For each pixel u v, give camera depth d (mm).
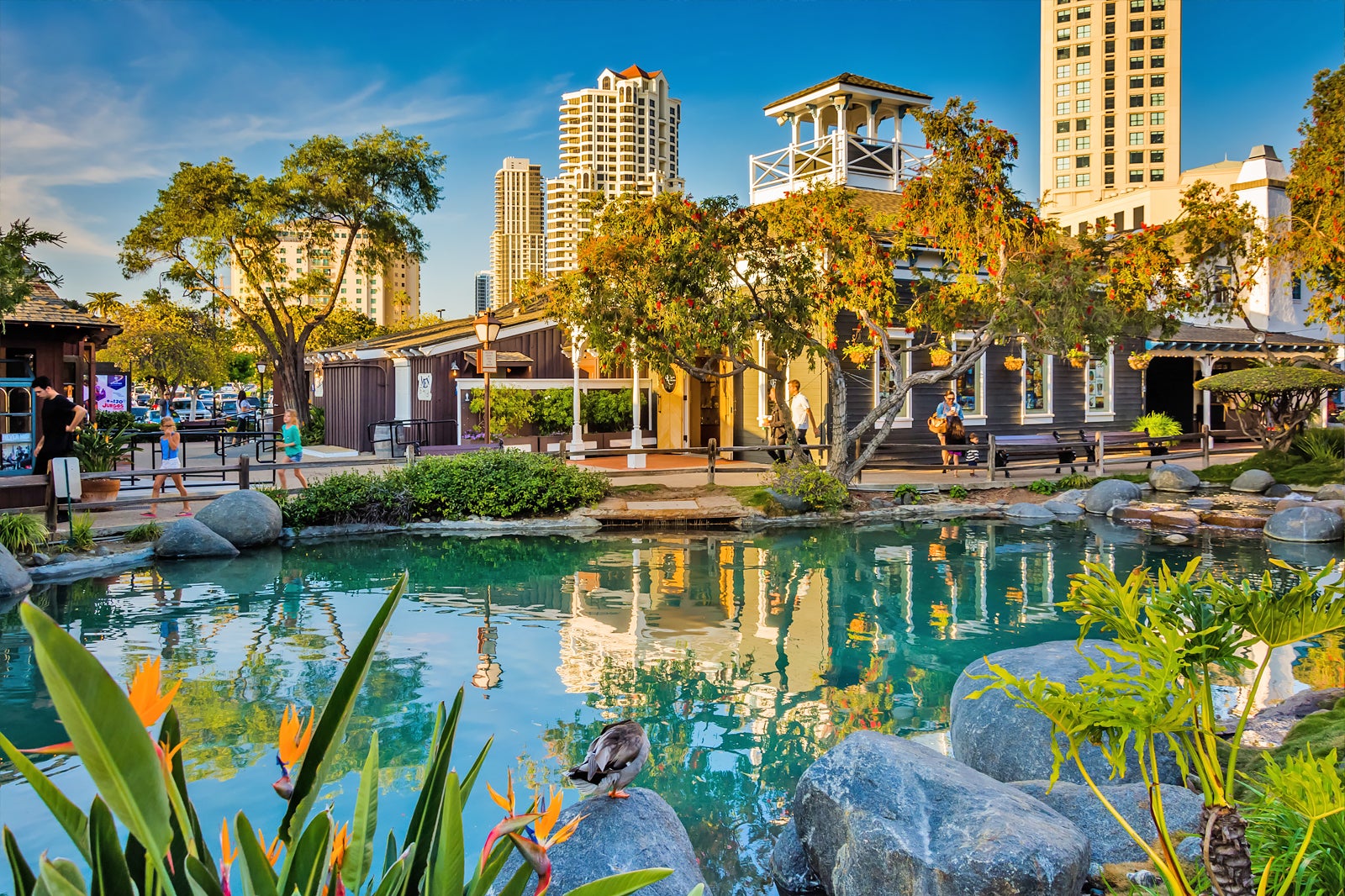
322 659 8031
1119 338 15992
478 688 7316
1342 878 2881
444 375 25953
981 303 16719
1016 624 9320
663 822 4234
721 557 13102
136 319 48125
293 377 37406
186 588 10977
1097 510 17047
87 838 1489
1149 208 52938
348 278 129250
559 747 6074
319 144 35562
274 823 4949
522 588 11109
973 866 3586
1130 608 2668
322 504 15008
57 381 19062
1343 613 2428
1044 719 5359
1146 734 2574
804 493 16453
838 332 21859
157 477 15297
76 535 12570
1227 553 12836
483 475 16156
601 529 15688
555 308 21781
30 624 1176
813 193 16172
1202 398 31484
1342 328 21219
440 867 1644
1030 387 25406
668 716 6738
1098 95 124750
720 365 25172
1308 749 2506
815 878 4566
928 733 6434
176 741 1656
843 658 8211
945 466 21031
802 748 6172
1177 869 2510
